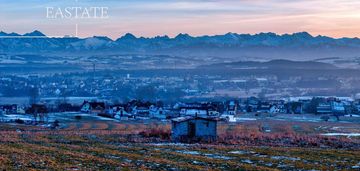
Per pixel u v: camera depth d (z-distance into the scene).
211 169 55.19
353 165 61.75
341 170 57.50
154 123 190.12
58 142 87.88
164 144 87.38
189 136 98.94
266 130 155.62
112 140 94.25
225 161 62.28
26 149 67.25
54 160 55.88
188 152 72.88
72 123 191.62
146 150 73.50
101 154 65.50
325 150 79.44
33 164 51.75
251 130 150.00
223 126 170.12
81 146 78.19
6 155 57.44
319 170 57.34
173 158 64.38
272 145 89.62
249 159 65.62
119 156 64.00
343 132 155.50
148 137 101.31
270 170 55.75
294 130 163.88
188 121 99.38
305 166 59.81
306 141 94.75
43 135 103.38
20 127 151.12
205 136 99.38
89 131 129.88
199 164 59.53
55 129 148.50
